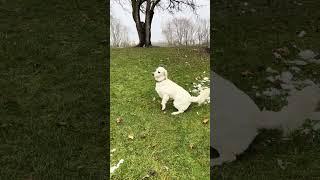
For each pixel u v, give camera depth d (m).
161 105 4.50
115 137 4.00
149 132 4.01
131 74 5.18
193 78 5.00
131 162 3.69
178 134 3.98
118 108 4.46
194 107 4.35
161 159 3.71
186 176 3.54
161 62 5.43
